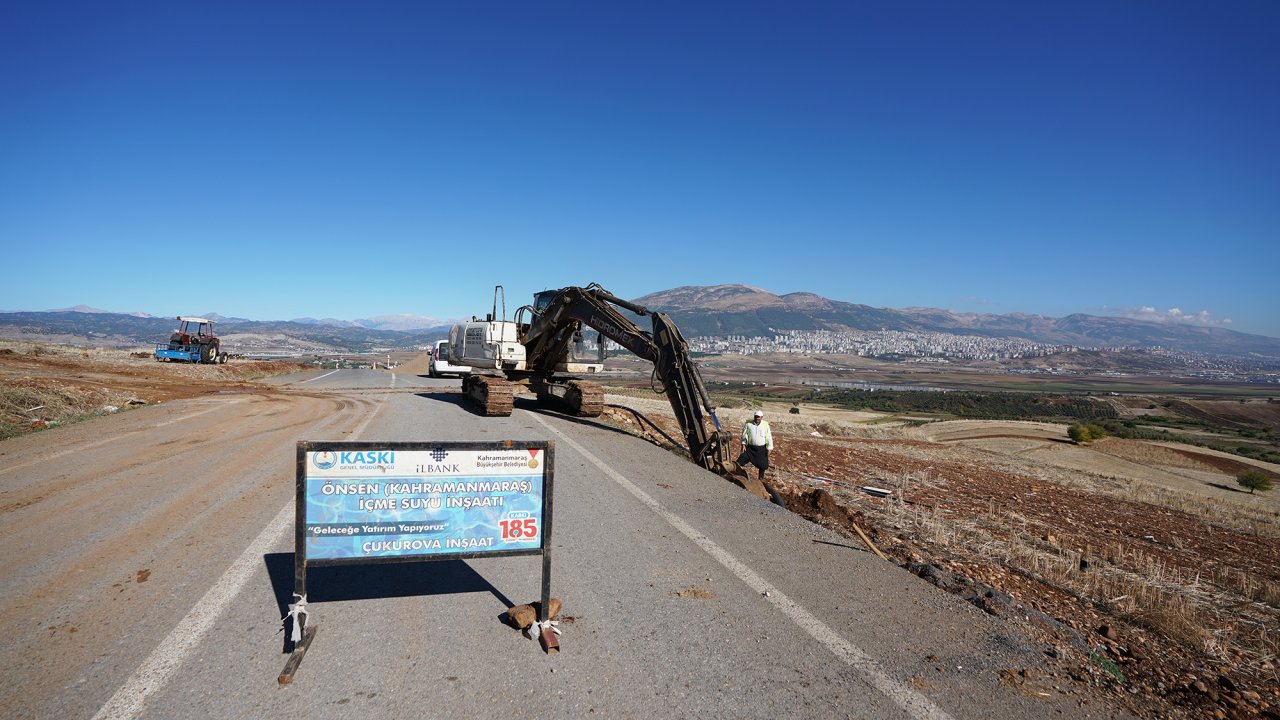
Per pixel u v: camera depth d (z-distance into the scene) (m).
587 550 6.25
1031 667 4.41
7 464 9.14
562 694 3.74
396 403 19.25
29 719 3.30
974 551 7.88
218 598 4.83
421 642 4.31
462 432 13.12
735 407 42.22
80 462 9.38
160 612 4.58
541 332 16.78
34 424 12.88
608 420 16.55
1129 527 13.65
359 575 5.43
